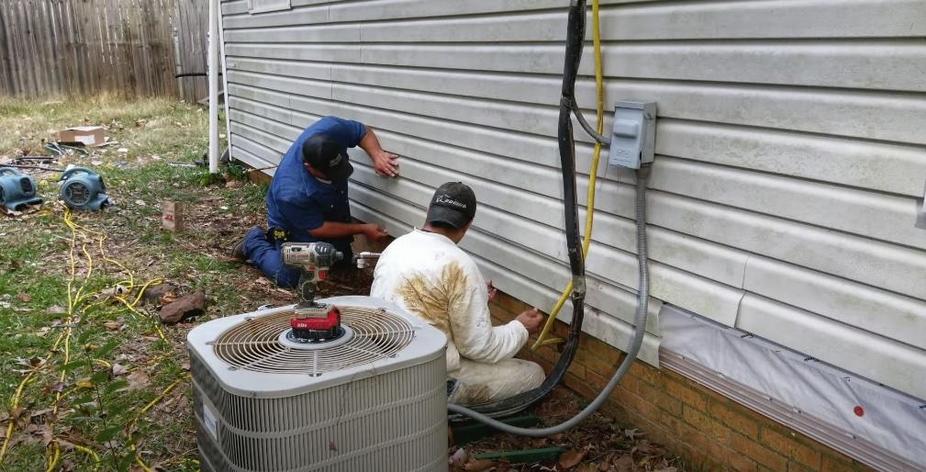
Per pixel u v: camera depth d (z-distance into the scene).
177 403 3.47
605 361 3.34
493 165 3.79
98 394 3.15
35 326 4.25
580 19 2.82
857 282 2.22
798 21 2.24
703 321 2.78
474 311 3.12
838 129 2.19
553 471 3.04
